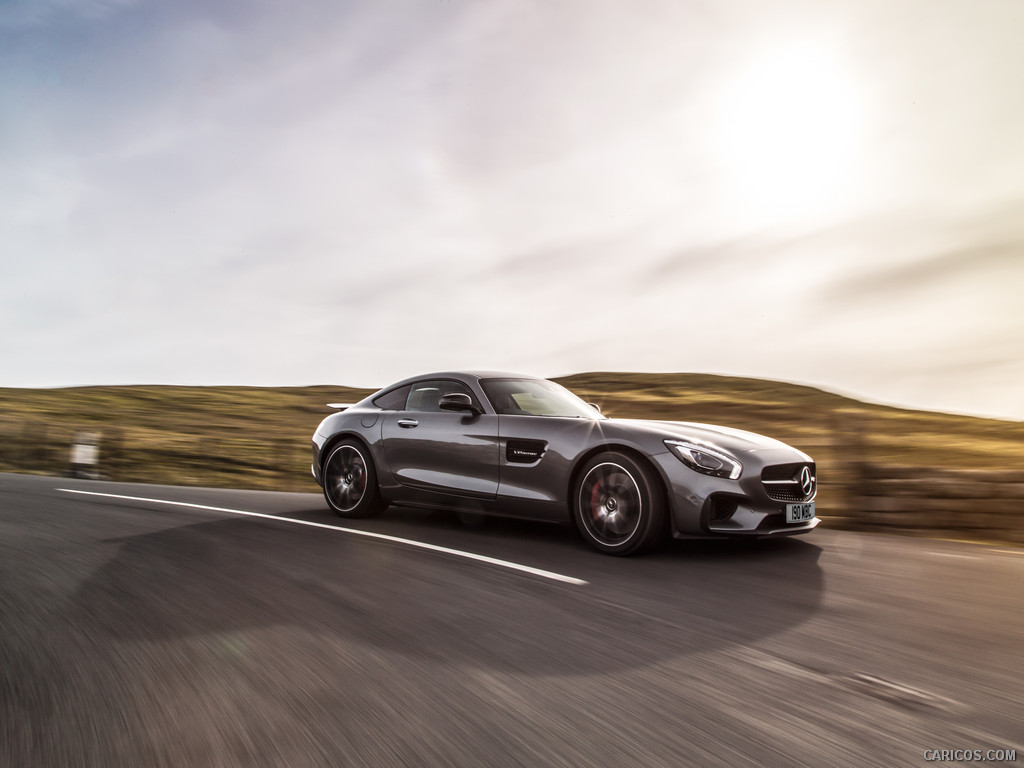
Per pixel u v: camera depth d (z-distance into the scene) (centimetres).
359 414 608
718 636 287
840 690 230
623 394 5066
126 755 189
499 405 530
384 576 390
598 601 340
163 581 378
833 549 470
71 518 603
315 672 248
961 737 196
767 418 2972
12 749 193
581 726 204
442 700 223
